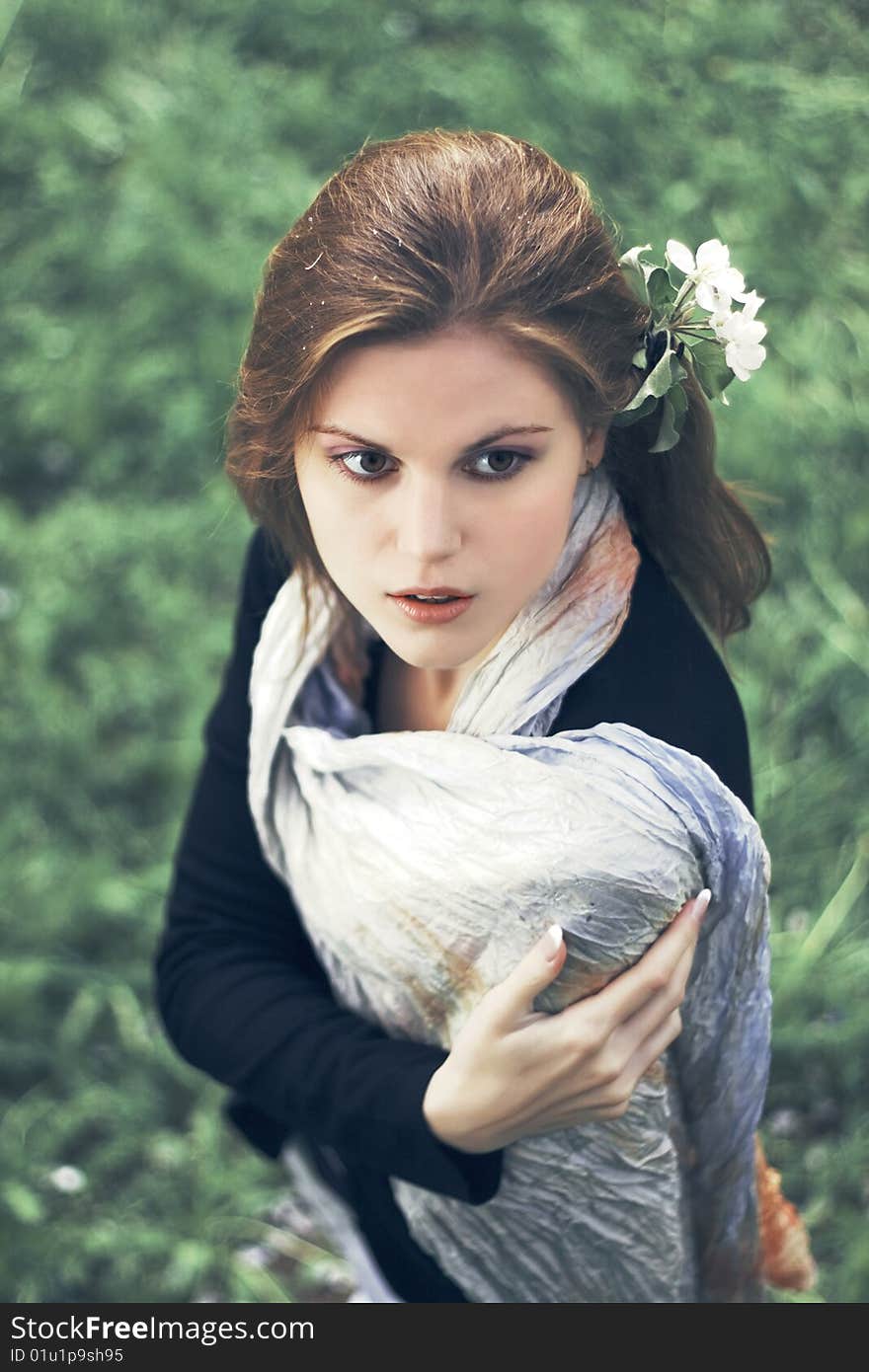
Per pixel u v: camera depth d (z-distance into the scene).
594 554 1.26
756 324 1.20
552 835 1.19
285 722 1.44
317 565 1.32
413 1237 1.55
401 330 1.06
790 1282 1.69
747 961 1.31
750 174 4.08
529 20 4.54
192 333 3.97
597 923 1.20
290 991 1.50
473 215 1.09
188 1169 2.60
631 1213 1.42
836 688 3.17
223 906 1.59
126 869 3.10
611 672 1.25
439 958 1.30
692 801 1.20
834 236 4.04
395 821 1.29
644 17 4.59
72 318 4.07
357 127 4.36
